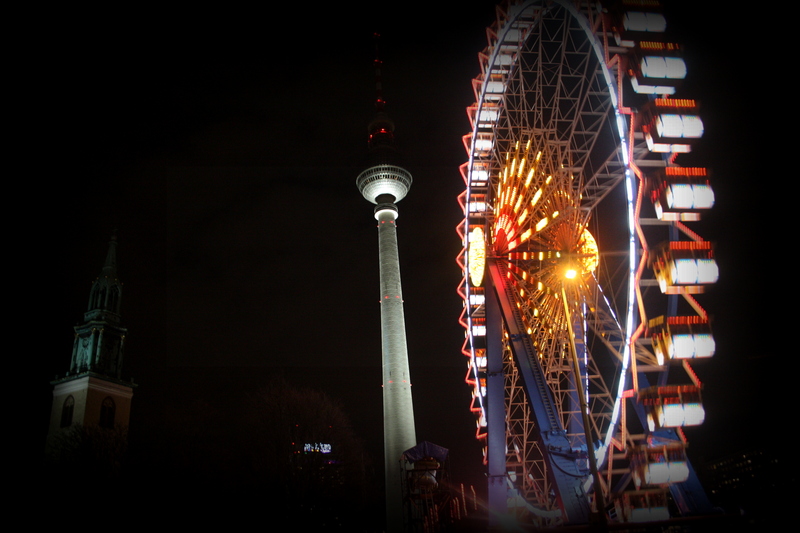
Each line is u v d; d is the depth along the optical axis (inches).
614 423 1963.6
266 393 3882.9
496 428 2159.2
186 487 3019.2
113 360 5526.6
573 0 2128.4
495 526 2006.6
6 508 2790.4
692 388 1737.2
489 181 2898.6
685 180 1786.4
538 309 2454.5
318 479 3344.0
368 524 4138.8
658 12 1899.6
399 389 4781.0
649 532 1707.7
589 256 1802.4
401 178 6131.9
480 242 2933.1
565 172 2284.7
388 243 5733.3
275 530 3058.6
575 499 1749.5
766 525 1646.2
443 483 3166.8
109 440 3400.6
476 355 2974.9
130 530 2847.0
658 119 1796.3
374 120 6540.4
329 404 4003.4
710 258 1758.1
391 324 5128.0
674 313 1835.6
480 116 2792.8
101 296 5767.7
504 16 2529.5
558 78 2402.8
